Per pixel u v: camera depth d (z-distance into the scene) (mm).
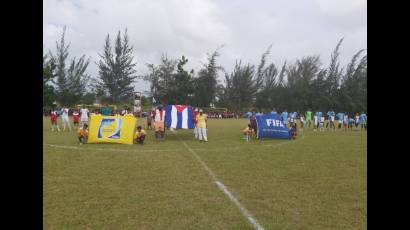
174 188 8328
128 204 7059
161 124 19984
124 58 80625
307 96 77375
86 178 9305
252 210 6723
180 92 74250
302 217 6359
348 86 77438
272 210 6738
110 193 7859
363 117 32000
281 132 21031
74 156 13055
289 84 89750
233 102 87500
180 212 6574
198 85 81000
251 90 88375
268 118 21172
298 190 8250
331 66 80500
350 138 21891
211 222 6066
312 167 11172
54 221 6051
